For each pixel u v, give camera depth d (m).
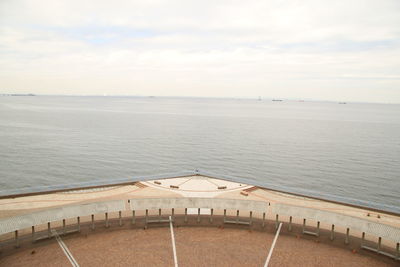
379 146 114.12
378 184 69.94
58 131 133.38
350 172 78.88
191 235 30.62
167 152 97.50
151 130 146.62
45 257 26.02
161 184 44.03
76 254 26.62
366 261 26.75
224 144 113.88
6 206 35.50
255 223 33.38
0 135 117.38
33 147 97.81
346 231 31.72
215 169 80.06
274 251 28.06
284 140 125.69
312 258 27.03
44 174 71.75
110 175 72.62
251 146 110.94
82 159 85.44
